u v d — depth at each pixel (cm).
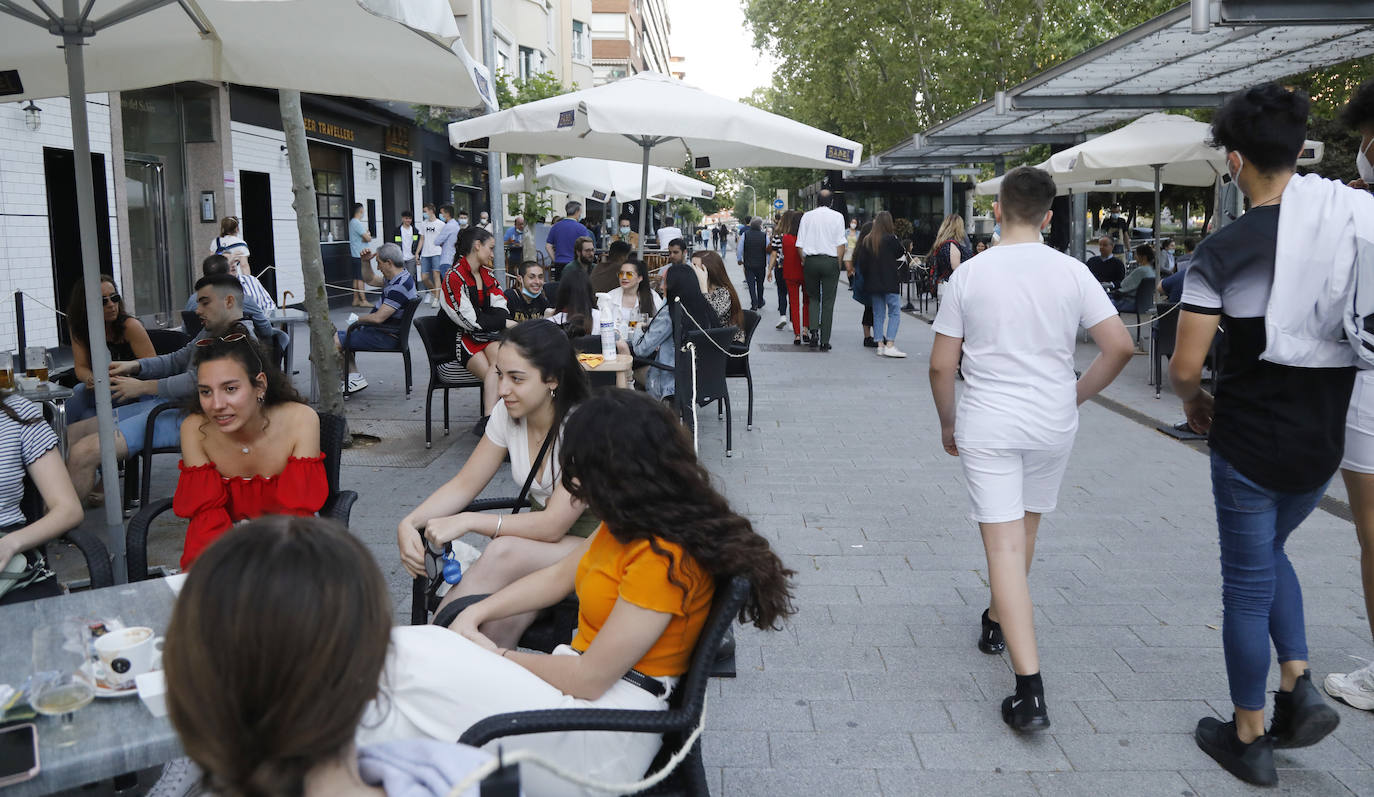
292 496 363
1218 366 334
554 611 329
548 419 359
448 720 234
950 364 372
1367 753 343
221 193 1641
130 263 1411
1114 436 860
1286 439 307
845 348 1453
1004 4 2838
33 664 235
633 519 235
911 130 3231
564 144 1033
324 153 2111
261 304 827
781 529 599
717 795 321
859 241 1381
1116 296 1404
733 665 407
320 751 118
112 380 558
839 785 328
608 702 239
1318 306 297
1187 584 504
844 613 470
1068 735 358
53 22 381
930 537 583
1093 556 547
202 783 123
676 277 755
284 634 116
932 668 413
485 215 2286
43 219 1185
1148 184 1755
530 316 1000
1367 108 339
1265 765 322
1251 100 306
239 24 484
